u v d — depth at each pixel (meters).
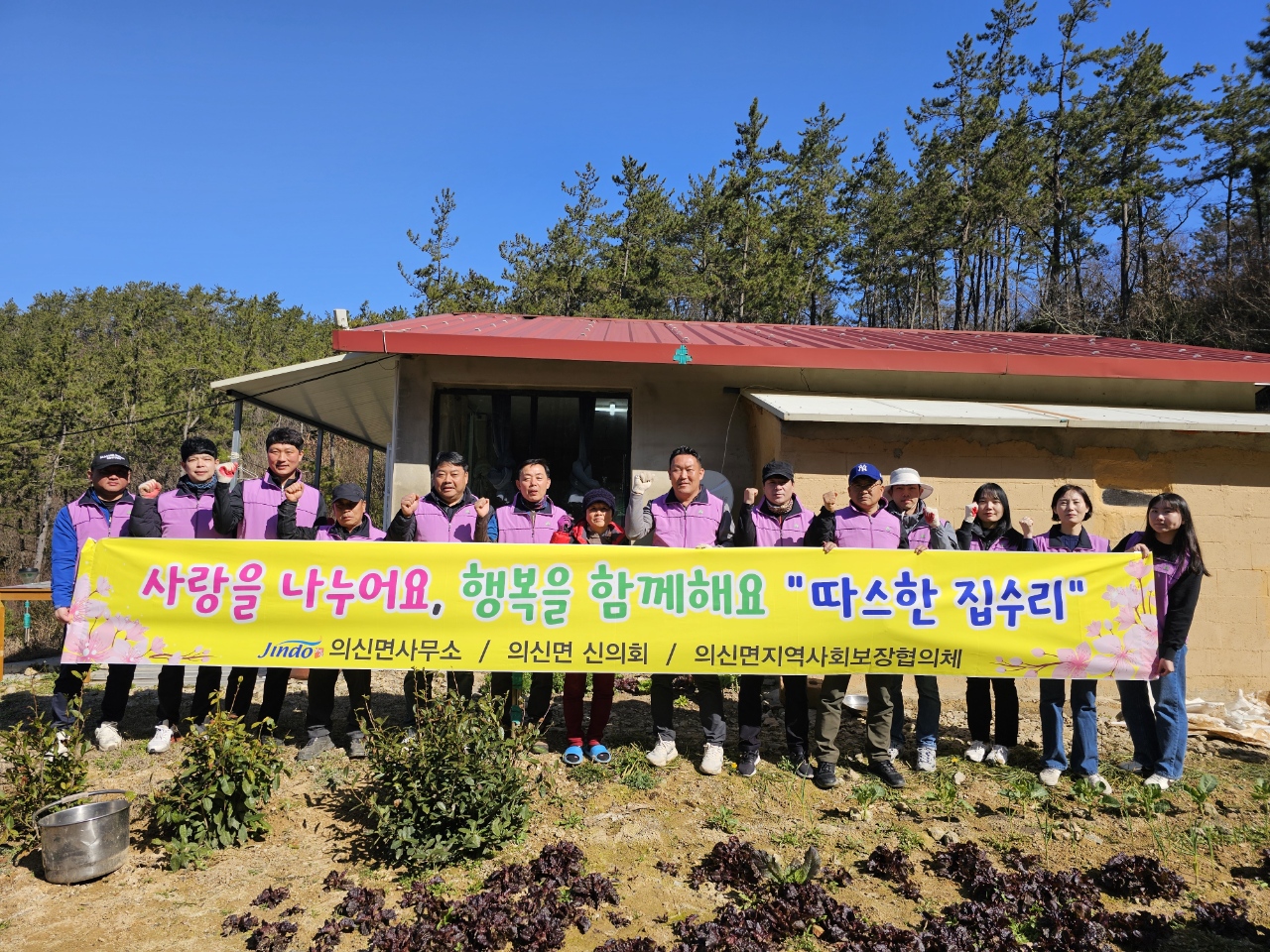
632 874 3.95
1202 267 28.17
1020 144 36.03
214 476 5.47
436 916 3.49
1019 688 7.00
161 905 3.62
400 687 6.88
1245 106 30.34
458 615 4.89
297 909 3.56
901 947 3.34
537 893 3.62
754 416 8.16
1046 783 4.97
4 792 4.45
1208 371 7.60
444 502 5.22
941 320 47.16
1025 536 5.35
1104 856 4.21
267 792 4.23
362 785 4.68
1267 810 4.71
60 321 73.25
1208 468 7.20
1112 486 7.21
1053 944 3.42
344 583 4.88
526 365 8.13
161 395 44.03
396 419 7.98
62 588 5.20
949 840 4.31
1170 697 4.96
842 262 44.66
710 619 4.91
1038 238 38.31
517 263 39.34
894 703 5.49
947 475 7.18
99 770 4.97
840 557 4.95
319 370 8.14
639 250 40.06
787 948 3.41
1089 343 10.70
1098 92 36.69
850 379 8.10
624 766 5.10
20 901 3.62
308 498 5.43
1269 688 7.03
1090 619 4.94
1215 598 7.10
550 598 4.91
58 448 38.09
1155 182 33.84
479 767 4.04
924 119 41.41
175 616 4.82
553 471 8.52
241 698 5.34
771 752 5.51
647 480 8.20
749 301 36.59
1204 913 3.65
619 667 4.90
